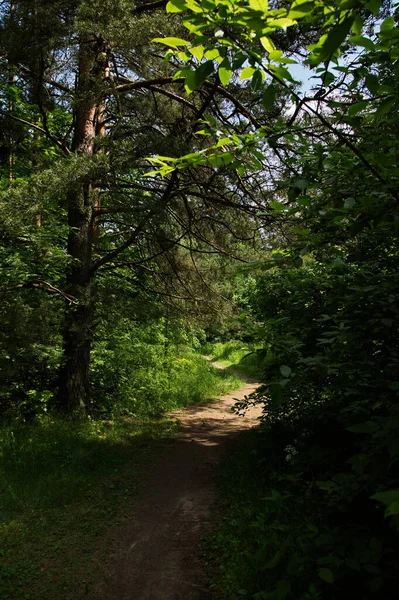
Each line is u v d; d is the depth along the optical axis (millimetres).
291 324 4492
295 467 4785
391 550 2453
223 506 5180
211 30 1717
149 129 7070
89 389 9070
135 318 9086
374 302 3092
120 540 4527
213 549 4246
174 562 4105
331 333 2797
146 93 8289
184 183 7734
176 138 6660
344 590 2801
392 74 2561
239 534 4355
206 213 9078
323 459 4418
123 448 7219
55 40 6547
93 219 8938
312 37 6250
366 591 2693
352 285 3297
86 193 7207
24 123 8523
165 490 5734
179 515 5031
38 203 6352
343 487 2715
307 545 2828
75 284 8281
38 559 4164
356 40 1604
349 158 2703
